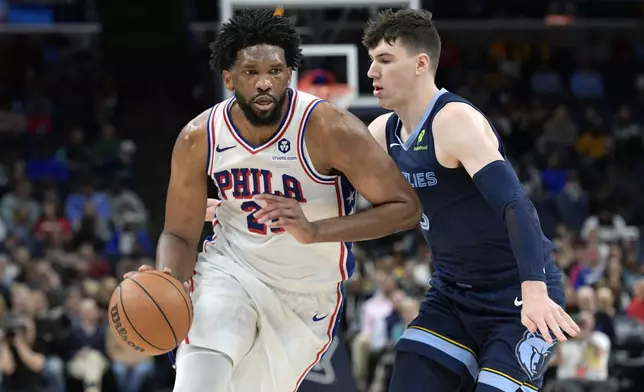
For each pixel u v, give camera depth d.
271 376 4.07
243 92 3.73
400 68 4.18
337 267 4.06
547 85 19.12
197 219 4.07
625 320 9.22
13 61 18.98
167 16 18.77
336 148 3.82
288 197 3.87
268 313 4.00
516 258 3.85
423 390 4.23
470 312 4.26
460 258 4.26
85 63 18.92
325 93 9.19
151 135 17.86
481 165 3.94
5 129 17.56
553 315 3.74
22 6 19.94
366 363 9.66
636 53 20.16
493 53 19.66
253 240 3.99
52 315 9.82
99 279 11.87
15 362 9.15
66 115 18.05
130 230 13.62
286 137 3.83
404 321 9.51
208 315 3.88
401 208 3.83
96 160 16.23
